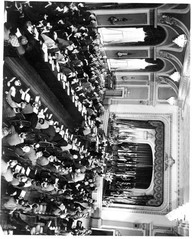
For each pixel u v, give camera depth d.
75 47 8.56
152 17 10.51
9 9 5.58
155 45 11.88
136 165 15.78
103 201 15.30
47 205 8.41
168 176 14.98
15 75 6.38
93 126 11.23
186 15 9.95
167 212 14.69
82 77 9.65
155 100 14.80
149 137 15.47
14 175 6.06
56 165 8.02
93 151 11.96
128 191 15.47
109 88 14.34
